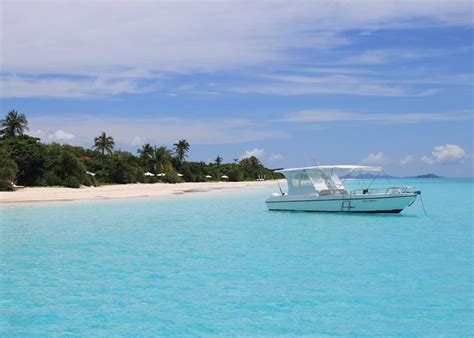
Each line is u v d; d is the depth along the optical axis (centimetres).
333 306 953
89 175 6094
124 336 801
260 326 845
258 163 15062
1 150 5059
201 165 10962
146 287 1106
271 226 2295
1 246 1686
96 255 1509
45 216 2728
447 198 4547
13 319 889
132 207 3462
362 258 1439
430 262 1368
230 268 1304
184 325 852
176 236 1942
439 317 885
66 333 816
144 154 8838
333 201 2789
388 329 826
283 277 1195
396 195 2636
